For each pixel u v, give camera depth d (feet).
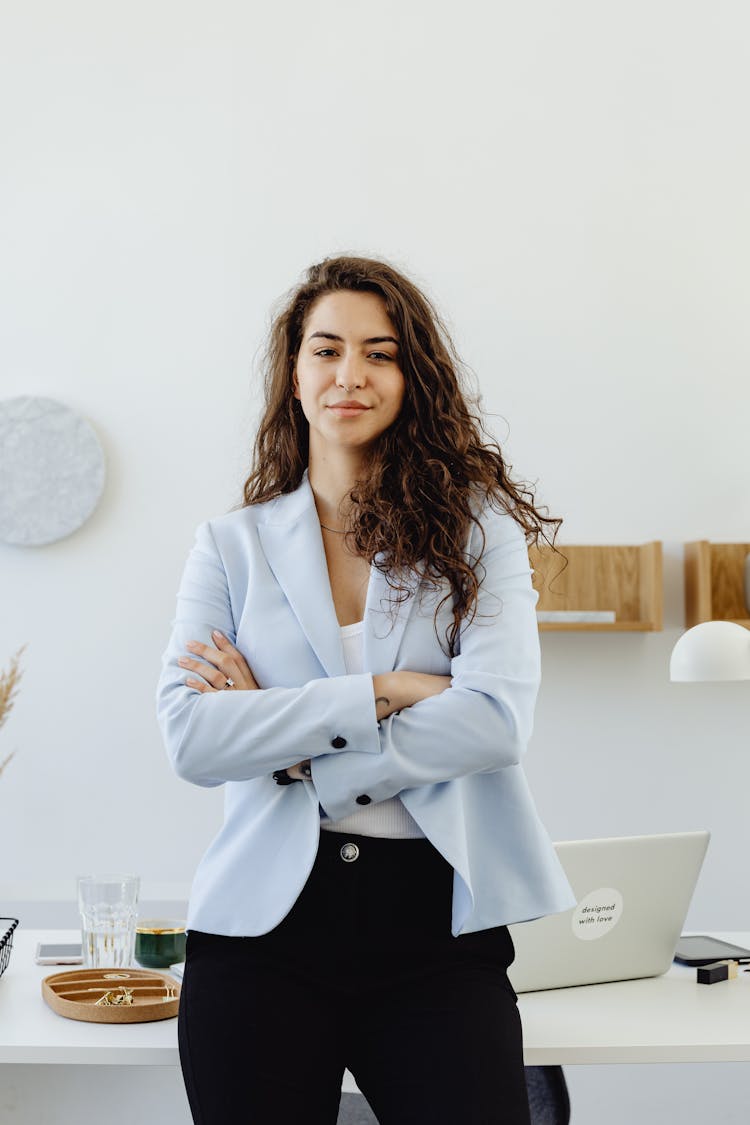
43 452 10.61
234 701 4.88
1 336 10.80
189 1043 4.45
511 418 10.96
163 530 10.71
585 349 11.05
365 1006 4.53
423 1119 4.18
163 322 10.85
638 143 11.21
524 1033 5.05
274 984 4.49
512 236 11.07
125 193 10.93
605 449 11.00
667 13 11.32
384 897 4.61
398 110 11.09
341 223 10.96
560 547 10.80
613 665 10.86
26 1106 9.64
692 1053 4.90
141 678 10.62
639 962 6.15
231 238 10.92
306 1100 4.32
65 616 10.64
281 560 5.24
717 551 10.85
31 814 10.49
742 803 10.84
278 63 11.05
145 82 11.00
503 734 4.79
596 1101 10.14
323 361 5.19
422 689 4.89
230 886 4.73
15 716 10.55
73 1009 5.14
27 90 10.96
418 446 5.25
